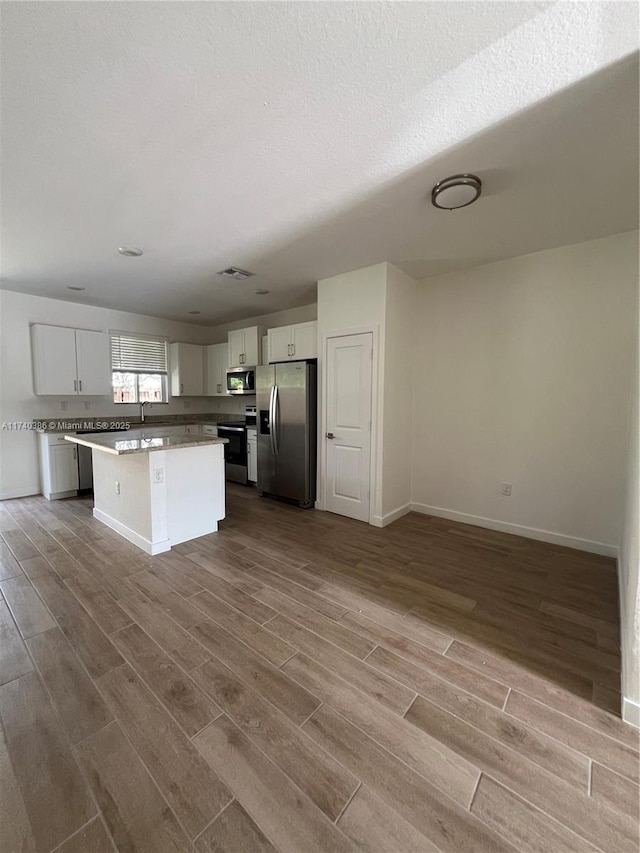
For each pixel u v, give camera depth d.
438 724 1.42
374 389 3.51
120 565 2.72
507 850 1.03
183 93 1.47
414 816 1.11
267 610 2.16
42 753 1.29
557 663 1.75
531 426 3.26
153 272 3.66
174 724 1.41
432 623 2.05
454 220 2.55
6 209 2.41
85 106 1.54
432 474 3.91
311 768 1.24
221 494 3.44
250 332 5.27
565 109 1.55
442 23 1.19
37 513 3.92
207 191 2.21
